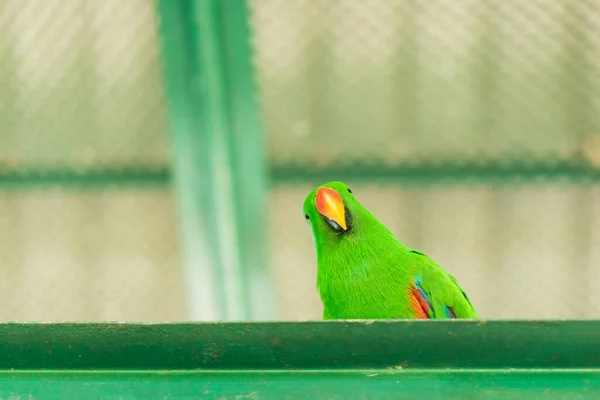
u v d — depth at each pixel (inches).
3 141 390.0
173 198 412.2
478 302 427.8
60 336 105.7
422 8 344.5
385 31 351.9
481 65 361.1
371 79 366.0
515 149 382.3
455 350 103.7
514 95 369.1
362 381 103.3
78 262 433.7
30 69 366.6
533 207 400.2
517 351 102.7
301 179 391.2
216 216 365.7
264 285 389.7
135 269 433.4
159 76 362.6
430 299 211.2
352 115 375.9
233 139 347.3
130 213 420.5
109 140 388.2
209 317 401.4
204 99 331.6
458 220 406.0
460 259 414.0
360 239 219.0
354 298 215.9
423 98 371.2
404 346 104.2
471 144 383.2
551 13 342.0
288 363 105.3
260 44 350.6
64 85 370.6
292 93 367.2
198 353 105.6
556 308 422.9
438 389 102.0
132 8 342.0
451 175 389.1
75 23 348.5
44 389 104.4
